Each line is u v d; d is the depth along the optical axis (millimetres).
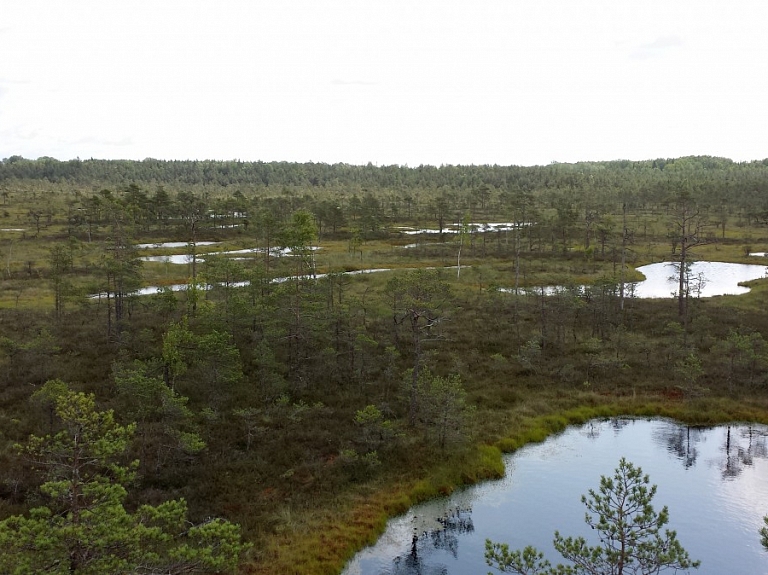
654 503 24656
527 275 76250
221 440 27828
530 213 106312
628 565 14742
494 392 36531
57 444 15031
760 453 29562
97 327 44719
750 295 63156
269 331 34875
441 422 28797
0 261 81688
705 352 43062
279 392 32969
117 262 41406
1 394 31047
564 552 15211
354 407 32312
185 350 30578
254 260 74688
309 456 27188
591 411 34750
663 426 33219
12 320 47875
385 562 20859
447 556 21219
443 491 25797
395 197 179250
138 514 13883
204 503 22734
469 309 56344
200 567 13562
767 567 20297
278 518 22453
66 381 33125
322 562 20125
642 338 46469
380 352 40938
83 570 11359
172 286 69688
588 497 25406
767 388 37031
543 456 29453
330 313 38844
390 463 27328
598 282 51031
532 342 41156
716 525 22953
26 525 11773
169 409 24359
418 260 88250
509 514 24109
